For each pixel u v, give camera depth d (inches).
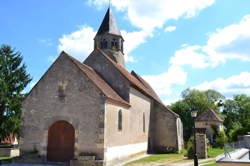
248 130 1263.5
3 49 1120.8
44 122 701.3
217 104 2472.9
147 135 1011.3
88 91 676.1
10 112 1063.6
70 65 709.3
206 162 688.4
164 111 1098.7
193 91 2215.8
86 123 660.1
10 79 1095.0
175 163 687.1
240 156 468.1
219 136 1454.2
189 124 1851.6
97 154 633.0
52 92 711.1
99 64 894.4
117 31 1037.2
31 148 697.6
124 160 754.8
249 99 2498.8
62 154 677.9
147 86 1264.8
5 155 963.3
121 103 756.0
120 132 743.7
